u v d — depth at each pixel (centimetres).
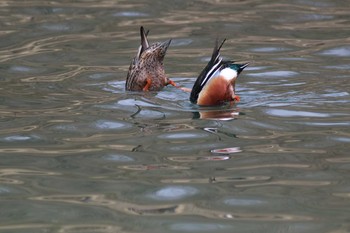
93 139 1243
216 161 1132
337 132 1251
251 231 893
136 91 1540
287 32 1944
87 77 1630
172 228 904
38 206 977
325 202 977
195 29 1975
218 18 2072
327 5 2181
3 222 928
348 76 1586
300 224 911
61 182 1062
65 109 1409
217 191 1018
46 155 1172
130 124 1316
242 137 1239
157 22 2042
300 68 1652
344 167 1097
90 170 1108
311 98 1447
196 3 2231
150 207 970
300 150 1173
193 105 1428
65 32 1970
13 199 1002
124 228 905
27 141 1238
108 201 988
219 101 1417
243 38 1897
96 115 1370
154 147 1200
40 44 1873
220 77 1404
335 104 1408
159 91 1541
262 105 1410
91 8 2177
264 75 1606
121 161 1141
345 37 1889
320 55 1752
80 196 1011
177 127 1295
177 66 1709
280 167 1102
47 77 1631
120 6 2194
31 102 1457
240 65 1413
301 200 984
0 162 1145
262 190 1020
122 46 1852
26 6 2195
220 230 898
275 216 937
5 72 1667
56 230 901
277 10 2142
